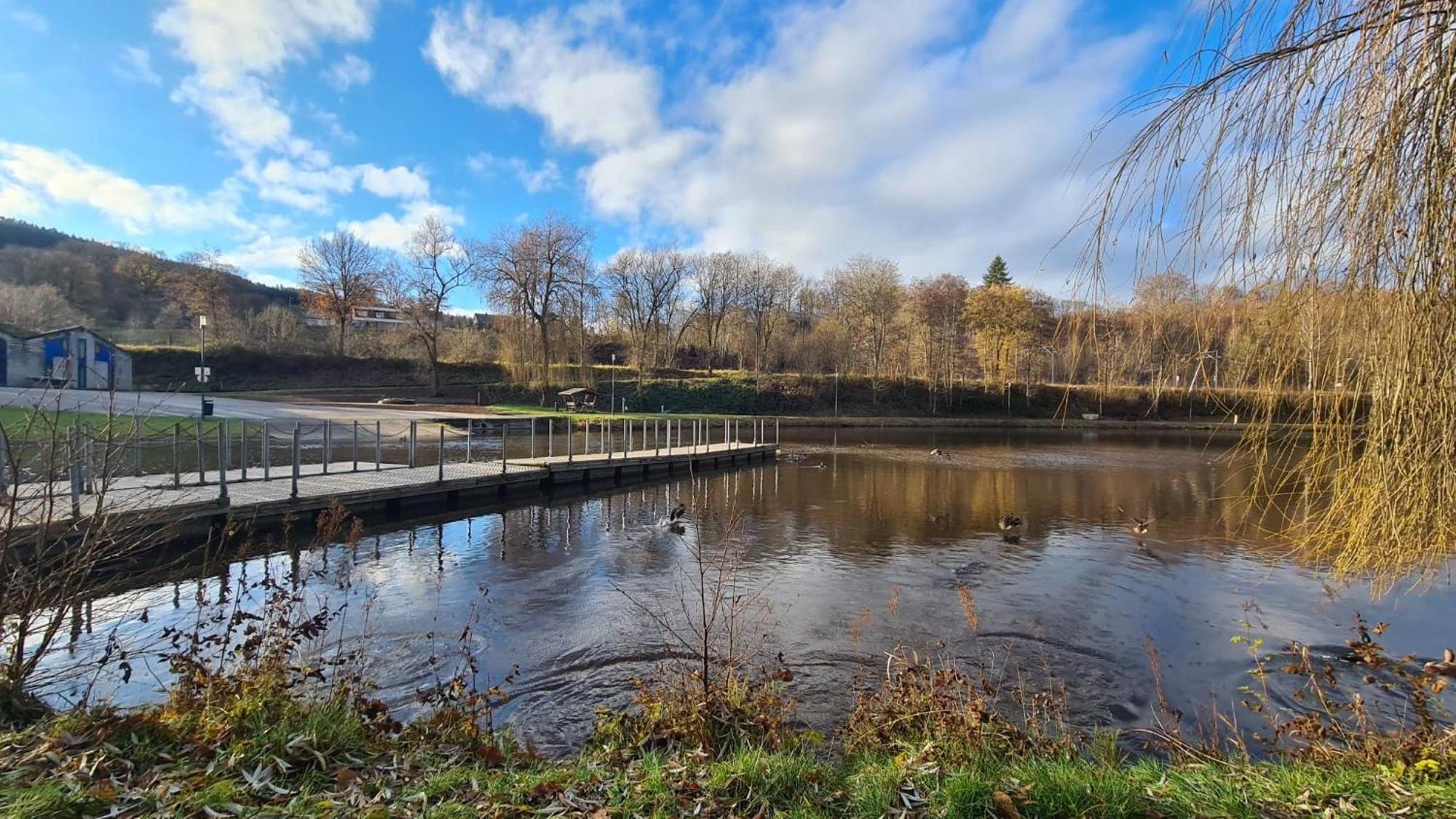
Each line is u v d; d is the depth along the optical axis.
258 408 32.19
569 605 8.59
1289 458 2.99
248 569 9.73
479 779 3.34
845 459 28.53
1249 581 10.09
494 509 15.66
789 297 60.88
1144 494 18.89
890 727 4.42
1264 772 3.51
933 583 9.91
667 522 14.25
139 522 5.84
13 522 3.85
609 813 2.97
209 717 3.70
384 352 51.62
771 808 3.03
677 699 4.71
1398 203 2.29
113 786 2.84
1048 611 8.68
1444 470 2.43
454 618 8.01
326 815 2.80
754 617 8.26
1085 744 5.04
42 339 33.38
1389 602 8.95
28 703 3.76
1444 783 3.17
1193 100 2.74
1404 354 2.38
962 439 39.19
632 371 53.22
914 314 51.59
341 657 5.90
